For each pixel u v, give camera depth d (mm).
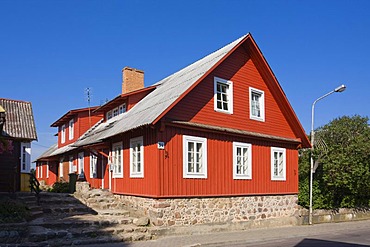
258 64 19656
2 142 14734
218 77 17578
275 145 20328
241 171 18203
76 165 27625
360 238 15625
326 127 23906
